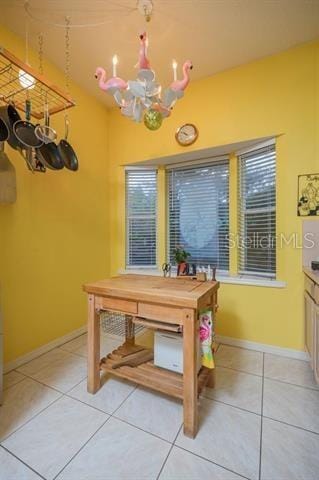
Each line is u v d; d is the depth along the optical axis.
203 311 1.51
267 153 2.41
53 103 2.09
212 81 2.52
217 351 2.35
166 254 3.17
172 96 1.42
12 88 1.92
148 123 1.57
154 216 3.24
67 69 2.45
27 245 2.18
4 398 1.65
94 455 1.22
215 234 2.85
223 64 2.36
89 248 2.89
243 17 1.85
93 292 1.68
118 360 1.88
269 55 2.25
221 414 1.50
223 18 1.86
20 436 1.34
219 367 2.05
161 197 3.15
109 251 3.23
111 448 1.27
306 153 2.12
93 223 2.95
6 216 2.01
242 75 2.38
